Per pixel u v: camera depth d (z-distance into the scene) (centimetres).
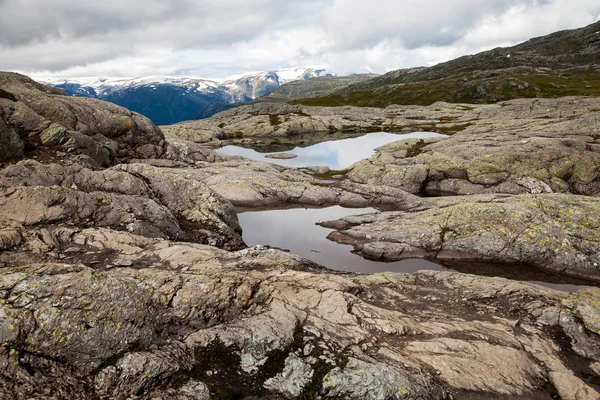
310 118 13875
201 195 3544
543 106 11044
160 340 1435
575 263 2922
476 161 5528
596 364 1639
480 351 1617
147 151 5619
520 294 2180
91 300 1341
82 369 1247
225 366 1430
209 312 1570
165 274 1645
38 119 3712
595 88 15600
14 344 1158
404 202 4550
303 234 3803
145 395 1255
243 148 10269
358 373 1395
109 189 3173
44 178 2900
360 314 1770
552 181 5050
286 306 1745
